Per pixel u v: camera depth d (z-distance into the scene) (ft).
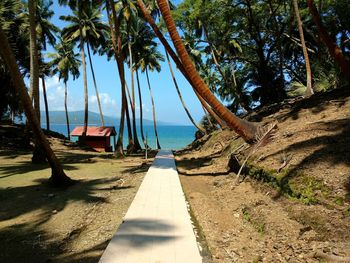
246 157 34.91
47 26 120.78
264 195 25.95
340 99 37.09
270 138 34.73
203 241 19.85
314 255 16.07
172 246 18.51
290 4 69.67
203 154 64.34
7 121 105.81
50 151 36.29
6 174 43.86
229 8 73.56
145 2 88.94
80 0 86.17
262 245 19.03
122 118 70.90
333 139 26.09
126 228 21.33
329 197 19.74
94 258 18.58
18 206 29.53
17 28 77.05
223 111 35.50
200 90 34.73
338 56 33.09
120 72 71.82
